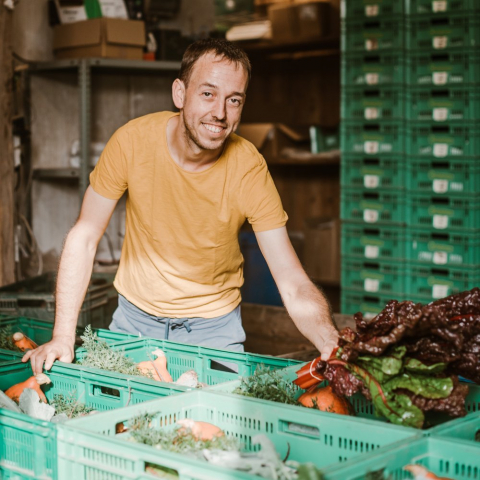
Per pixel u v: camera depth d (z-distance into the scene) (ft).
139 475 4.62
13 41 16.81
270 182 7.88
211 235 7.97
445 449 4.79
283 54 23.34
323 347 6.31
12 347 8.33
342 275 16.53
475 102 14.39
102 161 8.02
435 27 14.70
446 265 15.02
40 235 17.74
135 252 8.39
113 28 16.22
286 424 5.59
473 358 5.53
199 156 7.53
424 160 15.10
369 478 4.45
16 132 16.20
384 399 5.36
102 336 8.44
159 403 5.65
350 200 16.26
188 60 7.16
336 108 22.80
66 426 5.04
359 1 15.57
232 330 8.45
